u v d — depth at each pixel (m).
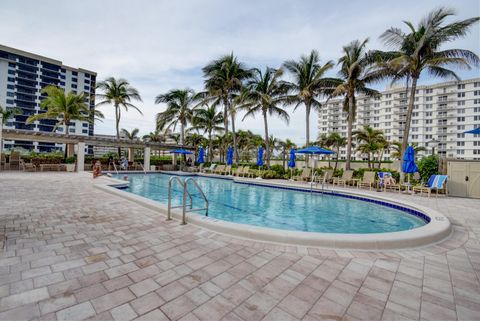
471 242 3.95
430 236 3.79
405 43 12.62
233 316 1.92
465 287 2.47
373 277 2.65
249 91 18.84
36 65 62.38
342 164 31.92
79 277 2.47
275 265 2.89
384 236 3.65
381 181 11.33
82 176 13.54
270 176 16.03
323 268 2.84
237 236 3.89
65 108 19.31
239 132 36.81
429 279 2.63
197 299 2.14
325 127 76.19
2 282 2.32
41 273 2.52
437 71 12.90
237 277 2.57
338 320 1.90
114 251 3.20
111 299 2.10
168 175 19.61
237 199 10.02
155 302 2.08
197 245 3.50
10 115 24.47
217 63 20.03
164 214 5.29
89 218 4.85
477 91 53.34
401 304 2.15
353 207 8.52
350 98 16.11
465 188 9.44
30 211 5.30
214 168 20.36
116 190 7.91
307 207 8.57
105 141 18.97
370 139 30.72
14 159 17.16
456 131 55.31
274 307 2.05
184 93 23.62
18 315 1.85
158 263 2.86
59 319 1.82
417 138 60.16
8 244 3.33
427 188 9.32
